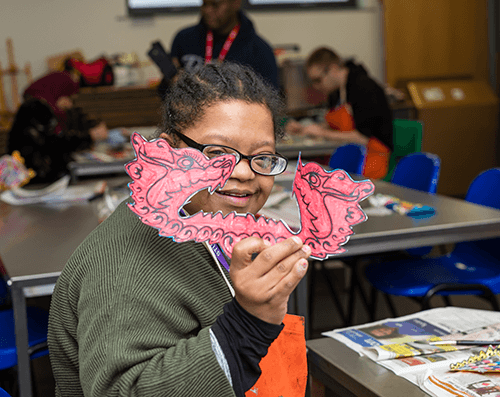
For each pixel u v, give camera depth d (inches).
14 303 56.9
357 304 122.0
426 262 90.1
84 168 127.7
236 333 26.4
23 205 93.6
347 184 29.7
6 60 202.2
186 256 30.3
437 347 40.1
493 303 80.0
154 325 27.3
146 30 213.3
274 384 34.2
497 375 35.3
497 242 84.5
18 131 100.0
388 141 139.8
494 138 220.7
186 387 25.0
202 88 30.0
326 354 40.6
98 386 25.5
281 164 30.8
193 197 30.9
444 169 218.7
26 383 59.4
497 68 229.1
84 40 208.4
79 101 178.2
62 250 65.3
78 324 28.2
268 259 24.9
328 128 170.2
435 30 223.8
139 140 26.7
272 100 31.4
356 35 231.0
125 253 28.7
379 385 35.6
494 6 225.8
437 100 214.4
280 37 225.6
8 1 199.2
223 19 131.3
